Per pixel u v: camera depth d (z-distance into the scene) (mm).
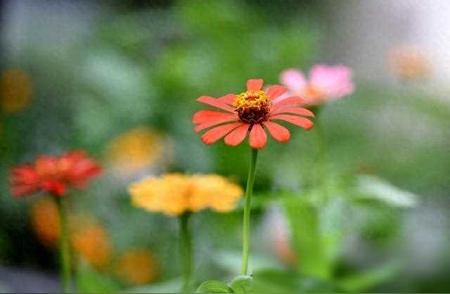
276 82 1646
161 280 1534
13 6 2293
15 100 1995
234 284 851
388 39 1936
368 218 1426
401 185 1627
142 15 1980
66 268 1046
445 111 1717
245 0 2033
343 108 1732
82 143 1660
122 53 1807
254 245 1421
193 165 1574
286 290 958
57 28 2256
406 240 1474
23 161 1940
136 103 1639
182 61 1638
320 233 1191
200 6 1704
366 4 1978
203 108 1617
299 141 1568
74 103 1952
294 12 2020
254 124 858
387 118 1737
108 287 1062
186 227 1037
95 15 2244
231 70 1645
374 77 1908
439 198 1598
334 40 1993
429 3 1845
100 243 1526
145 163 1615
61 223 1048
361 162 1637
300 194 1187
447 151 1658
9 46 2236
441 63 1772
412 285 1461
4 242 1830
